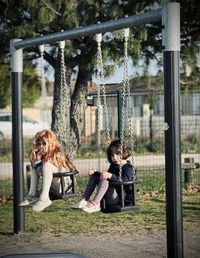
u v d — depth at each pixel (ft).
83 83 45.88
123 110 28.58
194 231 30.50
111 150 26.94
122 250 26.78
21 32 42.06
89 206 26.50
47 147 28.58
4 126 103.30
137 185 47.75
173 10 22.08
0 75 73.72
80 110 46.21
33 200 29.81
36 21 42.19
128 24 24.85
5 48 44.45
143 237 29.37
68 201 40.32
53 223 33.40
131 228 31.53
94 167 64.69
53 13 40.06
